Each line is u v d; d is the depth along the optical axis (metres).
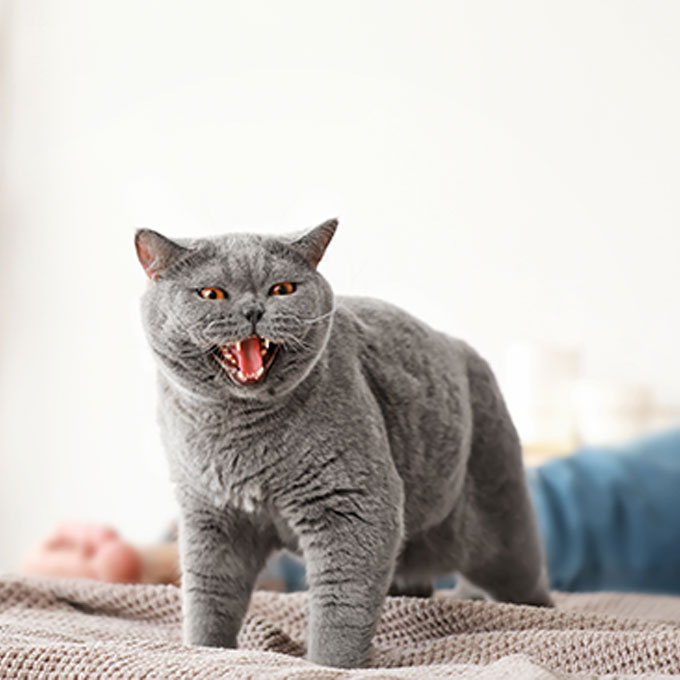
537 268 3.54
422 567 1.57
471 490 1.55
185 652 1.07
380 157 3.66
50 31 3.88
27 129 3.88
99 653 1.00
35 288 3.84
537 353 3.11
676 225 3.46
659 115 3.48
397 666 1.27
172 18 3.82
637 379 3.47
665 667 1.15
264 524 1.33
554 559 2.63
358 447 1.25
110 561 2.41
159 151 3.81
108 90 3.84
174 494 1.35
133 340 3.77
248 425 1.24
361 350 1.37
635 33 3.50
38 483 3.82
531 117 3.56
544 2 3.56
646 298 3.47
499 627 1.39
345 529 1.25
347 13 3.70
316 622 1.26
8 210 3.86
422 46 3.64
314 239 1.26
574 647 1.21
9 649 1.02
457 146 3.61
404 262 3.62
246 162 3.75
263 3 3.76
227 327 1.17
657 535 2.64
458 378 1.51
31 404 3.82
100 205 3.82
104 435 3.79
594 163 3.52
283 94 3.74
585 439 3.14
